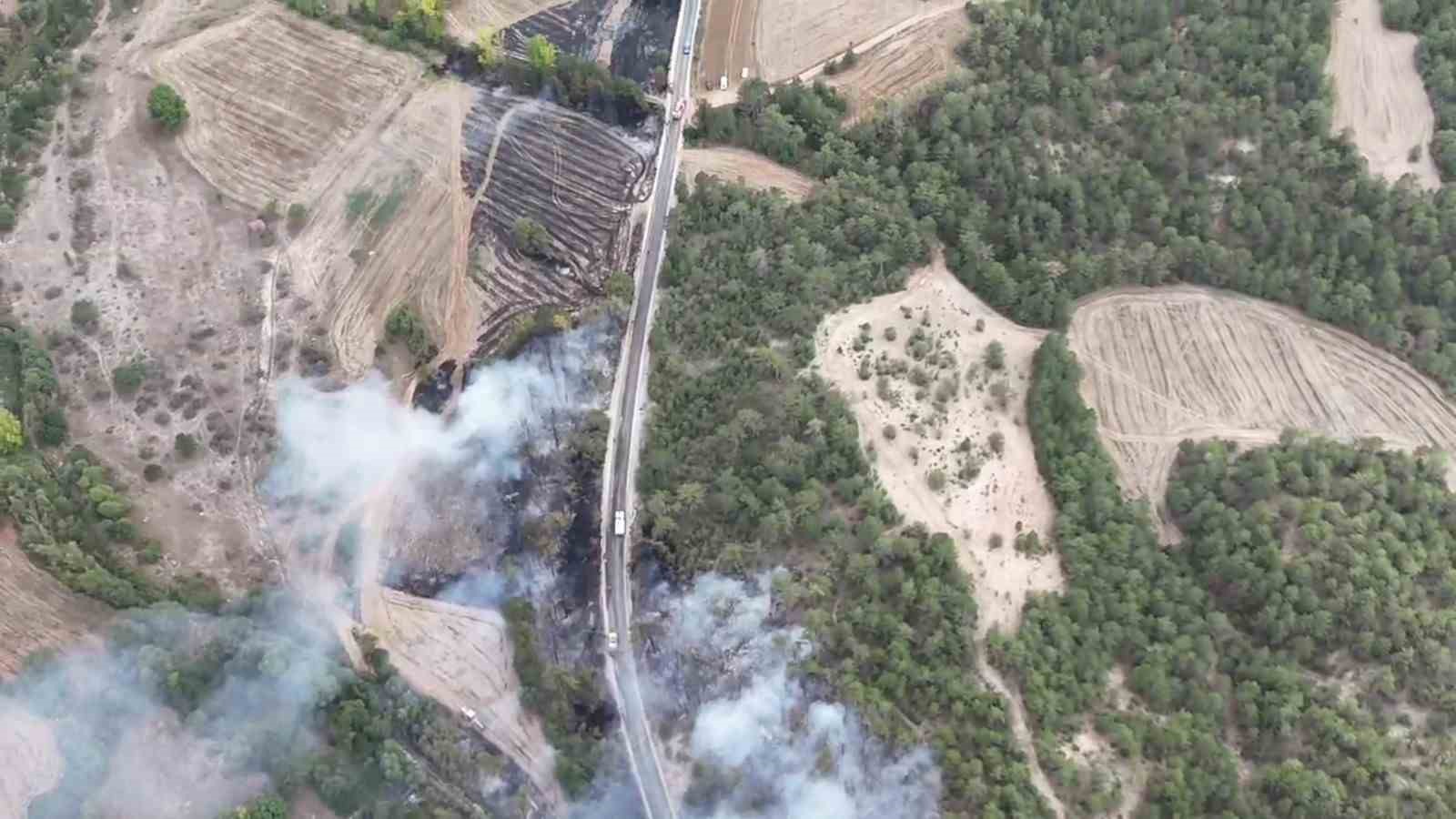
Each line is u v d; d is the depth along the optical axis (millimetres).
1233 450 177250
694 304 186875
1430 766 149000
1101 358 186125
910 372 180375
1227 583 161875
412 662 165625
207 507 173125
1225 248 188000
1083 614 158625
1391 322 182625
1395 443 178375
